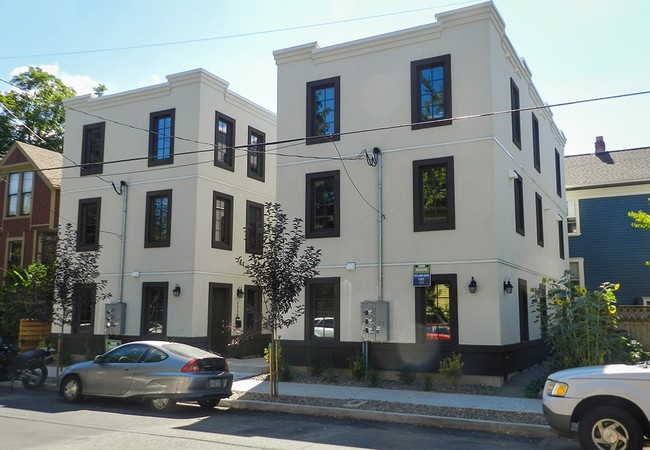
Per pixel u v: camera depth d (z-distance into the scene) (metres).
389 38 16.27
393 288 15.44
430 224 15.23
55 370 18.28
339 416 11.10
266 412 11.61
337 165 16.62
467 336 14.42
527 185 18.20
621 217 26.59
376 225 15.90
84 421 10.31
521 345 15.75
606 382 7.64
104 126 21.62
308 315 16.39
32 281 20.72
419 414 10.61
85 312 21.02
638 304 25.70
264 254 12.52
